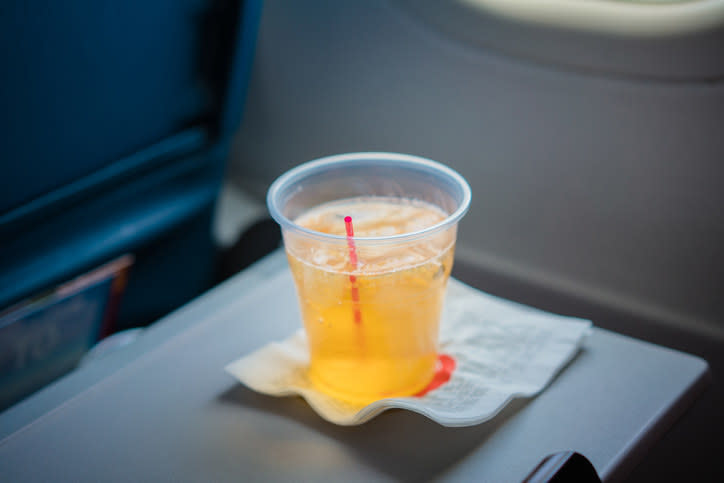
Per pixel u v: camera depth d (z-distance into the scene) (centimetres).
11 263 80
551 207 96
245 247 105
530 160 96
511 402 53
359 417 50
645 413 52
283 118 119
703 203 85
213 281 113
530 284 101
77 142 81
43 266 83
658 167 87
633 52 83
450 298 66
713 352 89
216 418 53
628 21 83
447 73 98
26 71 72
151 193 92
